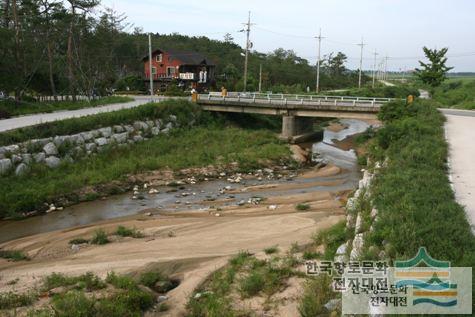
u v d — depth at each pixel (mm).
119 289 10930
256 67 87312
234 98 40688
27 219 18922
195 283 11867
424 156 16375
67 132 25984
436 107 35938
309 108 36844
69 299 9742
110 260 13781
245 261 12805
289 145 35312
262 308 9781
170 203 21375
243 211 19391
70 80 41500
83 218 19094
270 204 20641
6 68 33844
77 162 25141
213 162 29047
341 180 26156
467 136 22844
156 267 13055
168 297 11086
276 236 15383
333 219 16797
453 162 16953
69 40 39125
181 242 15312
